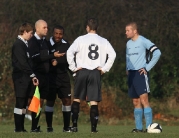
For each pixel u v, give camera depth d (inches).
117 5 2807.6
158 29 2711.6
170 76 2618.1
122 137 1102.4
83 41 1230.9
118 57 2630.4
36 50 1337.4
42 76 1357.0
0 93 2469.2
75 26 2711.6
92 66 1226.6
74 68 1237.7
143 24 2733.8
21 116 1298.0
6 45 2645.2
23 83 1275.8
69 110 1450.5
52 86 1427.2
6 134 1138.7
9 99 2444.6
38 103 1266.0
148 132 1325.0
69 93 1445.6
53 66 1424.7
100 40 1238.9
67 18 2741.1
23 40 1273.4
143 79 1369.3
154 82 2573.8
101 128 1891.0
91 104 1242.0
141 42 1370.6
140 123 1401.3
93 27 1243.8
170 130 1759.4
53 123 2251.5
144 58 1376.7
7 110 2388.0
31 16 2748.5
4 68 2566.4
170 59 2640.3
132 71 1381.6
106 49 1238.9
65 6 2792.8
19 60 1261.1
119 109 2416.3
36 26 1349.7
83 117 2310.5
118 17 2758.4
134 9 2797.7
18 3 2792.8
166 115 2444.6
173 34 2701.8
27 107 1373.0
